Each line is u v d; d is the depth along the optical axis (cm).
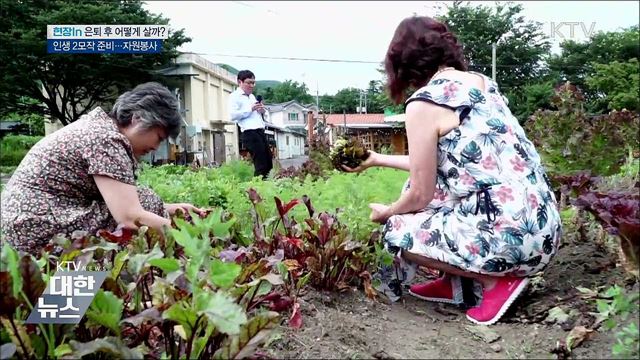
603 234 315
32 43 2352
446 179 261
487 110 256
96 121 278
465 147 251
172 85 2709
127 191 264
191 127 2623
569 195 352
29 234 267
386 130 2081
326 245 268
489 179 250
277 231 287
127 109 276
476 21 3030
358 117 2972
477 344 233
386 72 277
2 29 2478
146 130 278
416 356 219
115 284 178
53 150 271
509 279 257
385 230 278
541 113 508
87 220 274
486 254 249
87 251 183
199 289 162
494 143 253
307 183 487
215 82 3158
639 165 450
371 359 211
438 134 254
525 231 245
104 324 169
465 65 273
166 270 173
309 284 269
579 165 459
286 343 214
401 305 282
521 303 272
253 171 796
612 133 454
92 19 2394
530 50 2973
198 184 482
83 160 267
